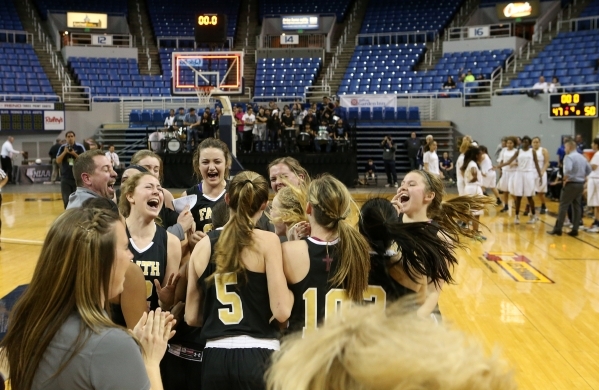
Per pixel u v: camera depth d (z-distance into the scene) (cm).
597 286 693
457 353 69
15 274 739
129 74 2358
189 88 1766
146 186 314
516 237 1015
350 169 1720
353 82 2303
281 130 1761
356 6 2745
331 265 268
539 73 2059
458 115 2045
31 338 172
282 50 2506
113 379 169
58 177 2028
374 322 75
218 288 268
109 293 194
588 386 412
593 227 1075
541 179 1156
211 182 413
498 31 2491
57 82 2277
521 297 646
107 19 2594
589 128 1880
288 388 75
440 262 273
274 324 275
